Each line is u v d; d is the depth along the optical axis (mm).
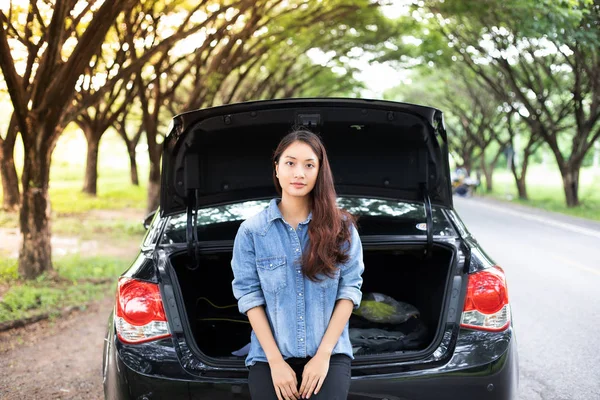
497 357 2434
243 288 2113
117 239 11938
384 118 3016
